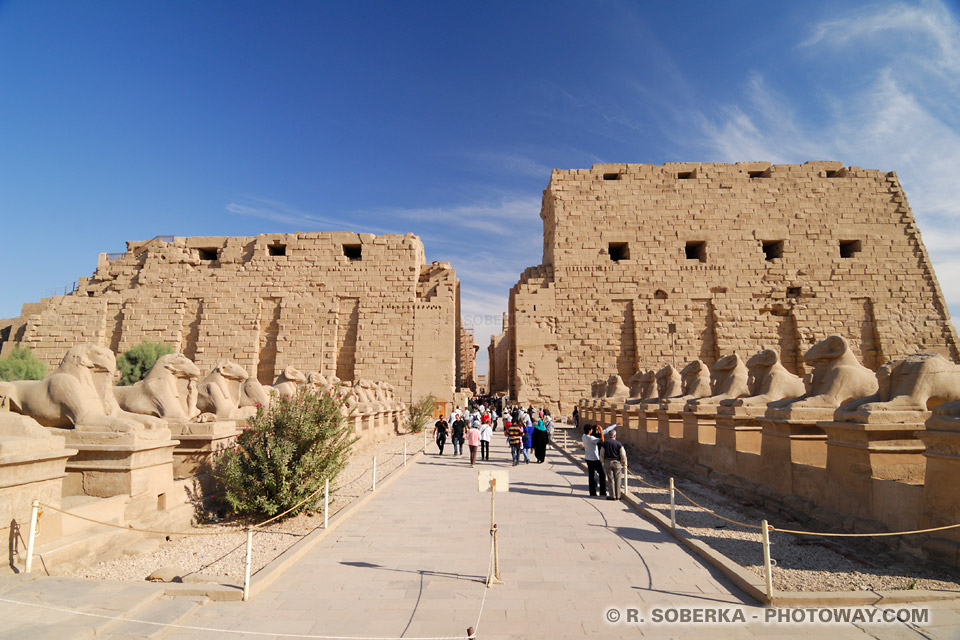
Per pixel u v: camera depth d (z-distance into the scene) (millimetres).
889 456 7406
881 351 33781
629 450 18406
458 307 44750
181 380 11867
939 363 7723
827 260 35312
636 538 7984
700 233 35812
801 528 8352
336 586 6004
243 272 36156
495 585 6027
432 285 36281
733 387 14617
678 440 14680
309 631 4875
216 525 8953
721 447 12062
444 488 12242
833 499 8117
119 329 35781
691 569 6547
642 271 35375
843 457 7910
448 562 6867
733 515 9547
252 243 36875
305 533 8344
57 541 6246
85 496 7641
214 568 6594
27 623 4484
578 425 28609
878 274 35188
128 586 5398
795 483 9164
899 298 34844
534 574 6395
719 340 34250
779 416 9758
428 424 31891
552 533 8281
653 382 21688
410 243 36156
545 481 13250
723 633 4820
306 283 35938
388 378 34594
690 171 36875
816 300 34781
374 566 6707
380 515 9516
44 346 35281
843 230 35812
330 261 36188
